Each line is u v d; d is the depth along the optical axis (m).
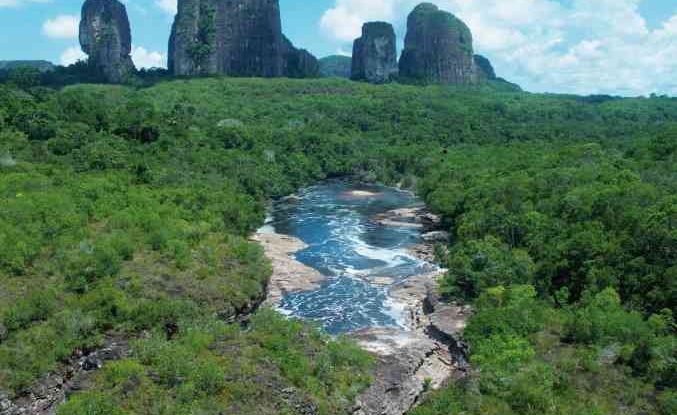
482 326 45.16
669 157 85.44
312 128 154.88
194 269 54.56
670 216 48.81
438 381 43.69
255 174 104.56
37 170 72.06
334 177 138.88
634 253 49.19
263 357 38.59
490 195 78.69
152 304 46.56
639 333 40.44
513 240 65.06
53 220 56.34
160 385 35.12
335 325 53.38
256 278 57.56
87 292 46.94
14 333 40.97
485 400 36.31
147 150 94.81
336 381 38.00
